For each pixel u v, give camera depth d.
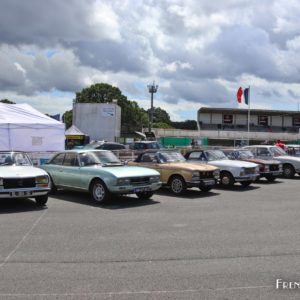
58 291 3.65
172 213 7.85
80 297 3.52
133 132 61.09
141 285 3.82
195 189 12.37
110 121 36.66
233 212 8.00
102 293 3.61
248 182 13.09
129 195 10.78
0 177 8.01
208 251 5.05
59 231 6.15
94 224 6.70
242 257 4.79
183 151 26.88
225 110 57.00
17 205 8.81
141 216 7.50
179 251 5.04
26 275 4.09
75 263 4.51
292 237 5.84
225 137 54.50
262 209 8.40
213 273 4.18
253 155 15.66
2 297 3.51
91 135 36.94
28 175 8.30
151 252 4.99
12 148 16.38
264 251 5.06
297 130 59.53
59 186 10.24
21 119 17.06
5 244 5.34
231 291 3.68
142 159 11.83
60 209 8.27
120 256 4.80
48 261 4.58
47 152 16.84
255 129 59.22
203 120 59.25
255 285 3.84
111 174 8.71
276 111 56.41
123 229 6.33
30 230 6.20
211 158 13.27
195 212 7.98
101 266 4.41
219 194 11.06
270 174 14.52
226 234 6.02
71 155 10.10
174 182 10.91
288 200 9.82
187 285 3.83
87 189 9.34
